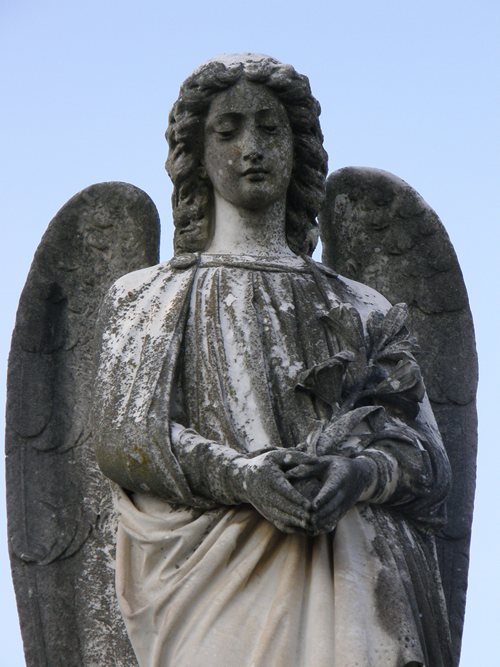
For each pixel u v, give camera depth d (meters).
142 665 11.67
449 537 13.07
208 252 12.68
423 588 11.78
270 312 12.31
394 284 13.63
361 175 13.74
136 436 11.85
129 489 12.05
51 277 13.60
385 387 12.07
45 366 13.41
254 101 12.49
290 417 11.97
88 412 13.33
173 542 11.79
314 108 12.70
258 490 11.40
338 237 13.71
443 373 13.45
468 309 13.57
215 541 11.68
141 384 12.05
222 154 12.50
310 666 11.30
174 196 12.82
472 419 13.36
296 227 12.80
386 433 11.89
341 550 11.57
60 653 12.84
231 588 11.54
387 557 11.64
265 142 12.49
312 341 12.23
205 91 12.53
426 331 13.54
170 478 11.74
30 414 13.30
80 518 13.09
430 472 11.94
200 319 12.27
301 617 11.46
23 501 13.13
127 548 11.95
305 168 12.74
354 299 12.59
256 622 11.48
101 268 13.63
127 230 13.67
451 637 12.75
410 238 13.69
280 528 11.37
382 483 11.71
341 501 11.36
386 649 11.40
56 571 12.99
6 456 13.21
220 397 11.99
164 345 12.16
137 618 11.73
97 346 12.47
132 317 12.39
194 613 11.61
